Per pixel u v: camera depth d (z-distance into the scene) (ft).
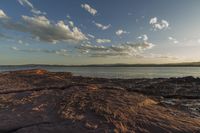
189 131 22.02
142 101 35.78
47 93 40.63
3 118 25.12
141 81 95.86
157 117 26.76
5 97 37.09
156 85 80.18
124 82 92.12
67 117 25.31
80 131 21.07
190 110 35.55
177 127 23.08
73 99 34.32
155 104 37.29
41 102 33.14
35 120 24.36
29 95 38.60
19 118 25.12
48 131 20.94
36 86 59.52
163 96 56.90
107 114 26.53
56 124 23.02
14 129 21.86
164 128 22.54
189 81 89.76
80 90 44.01
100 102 32.45
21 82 66.44
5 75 83.61
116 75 201.98
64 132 20.79
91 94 39.19
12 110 28.71
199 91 64.34
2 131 21.42
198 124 25.03
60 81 72.54
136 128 22.38
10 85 59.41
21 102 33.22
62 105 30.83
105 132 20.92
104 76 183.42
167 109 33.22
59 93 40.37
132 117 26.04
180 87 73.82
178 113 31.27
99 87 53.93
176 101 49.37
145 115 27.30
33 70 106.63
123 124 23.35
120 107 30.22
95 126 22.45
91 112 27.53
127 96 39.34
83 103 31.63
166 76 186.29
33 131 20.90
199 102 48.03
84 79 97.30
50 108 29.68
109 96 37.86
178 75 202.28
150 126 23.06
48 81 70.74
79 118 25.03
